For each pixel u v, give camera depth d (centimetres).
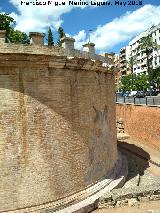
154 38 9988
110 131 2400
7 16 3444
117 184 2102
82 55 1989
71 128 1848
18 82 1644
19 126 1653
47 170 1733
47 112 1733
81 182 1911
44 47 1675
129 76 9512
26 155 1672
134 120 3909
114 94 2597
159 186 2012
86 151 1970
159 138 3269
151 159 2953
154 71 8031
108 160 2302
